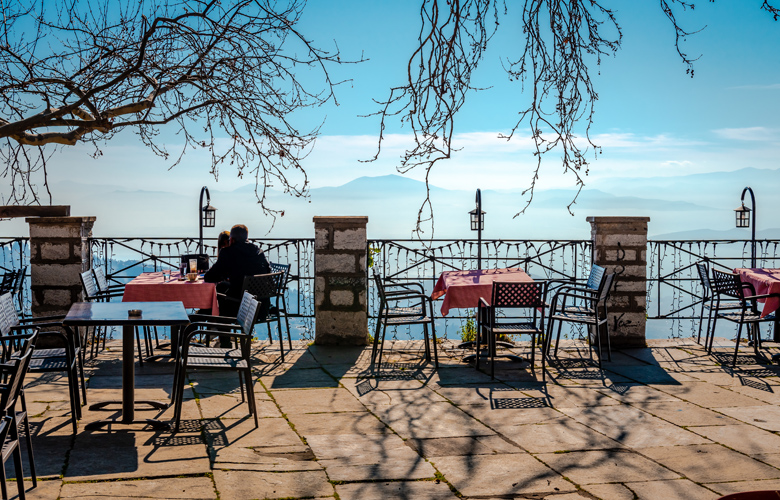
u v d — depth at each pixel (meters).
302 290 8.56
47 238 7.58
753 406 5.42
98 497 3.37
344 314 7.95
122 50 4.62
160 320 4.46
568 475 3.84
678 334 8.91
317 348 7.80
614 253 7.91
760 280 7.35
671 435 4.63
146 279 7.29
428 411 5.24
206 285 6.92
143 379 6.19
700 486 3.68
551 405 5.44
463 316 8.56
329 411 5.21
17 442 3.13
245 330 4.95
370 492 3.56
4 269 7.71
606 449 4.32
